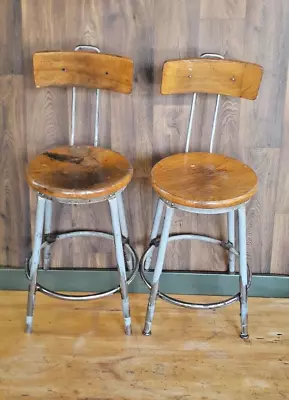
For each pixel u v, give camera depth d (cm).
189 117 215
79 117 217
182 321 222
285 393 190
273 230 231
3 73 211
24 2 202
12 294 237
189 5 201
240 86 203
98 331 217
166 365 201
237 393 189
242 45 206
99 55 201
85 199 185
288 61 206
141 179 226
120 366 200
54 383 192
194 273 237
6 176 226
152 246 218
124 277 207
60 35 207
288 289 237
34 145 221
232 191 188
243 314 212
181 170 200
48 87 212
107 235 221
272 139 218
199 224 231
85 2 202
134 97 214
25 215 231
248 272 219
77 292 239
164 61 208
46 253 233
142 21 204
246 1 200
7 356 203
